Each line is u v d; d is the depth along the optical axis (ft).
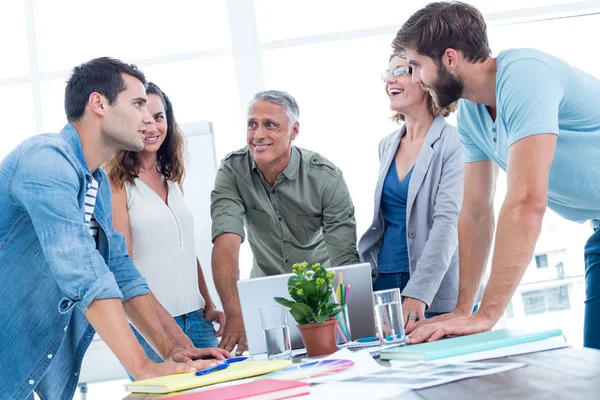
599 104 5.69
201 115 13.99
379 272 8.42
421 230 8.00
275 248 8.95
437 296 8.00
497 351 4.25
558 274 14.03
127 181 7.73
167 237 7.75
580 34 13.97
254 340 6.16
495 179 6.96
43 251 5.45
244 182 8.76
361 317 6.23
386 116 13.78
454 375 3.65
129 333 5.18
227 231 8.36
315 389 3.82
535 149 5.24
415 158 8.29
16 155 5.53
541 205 5.23
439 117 8.24
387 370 4.16
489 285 5.39
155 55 14.17
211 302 8.56
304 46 13.96
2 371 5.62
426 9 6.00
